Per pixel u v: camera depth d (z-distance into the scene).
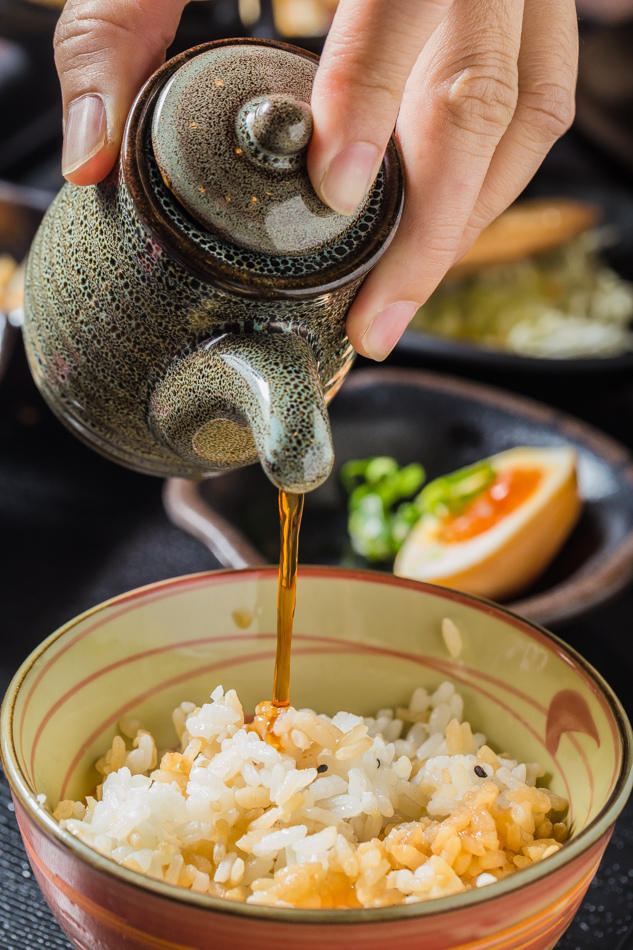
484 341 1.00
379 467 0.73
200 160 0.41
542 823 0.44
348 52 0.41
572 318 1.04
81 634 0.46
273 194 0.41
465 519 0.67
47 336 0.44
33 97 1.19
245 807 0.44
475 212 0.49
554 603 0.55
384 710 0.49
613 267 1.19
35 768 0.43
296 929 0.38
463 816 0.43
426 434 0.78
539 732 0.46
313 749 0.46
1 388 0.70
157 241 0.41
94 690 0.46
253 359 0.40
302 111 0.40
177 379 0.42
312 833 0.44
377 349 0.45
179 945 0.39
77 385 0.44
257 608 0.48
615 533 0.64
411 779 0.47
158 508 0.73
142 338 0.42
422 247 0.45
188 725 0.46
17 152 1.16
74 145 0.43
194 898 0.38
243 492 0.68
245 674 0.49
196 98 0.41
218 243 0.41
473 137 0.45
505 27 0.45
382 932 0.38
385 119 0.41
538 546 0.63
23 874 0.48
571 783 0.45
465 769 0.45
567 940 0.46
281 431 0.39
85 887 0.39
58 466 0.76
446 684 0.48
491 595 0.62
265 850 0.43
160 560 0.65
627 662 0.58
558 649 0.46
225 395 0.41
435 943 0.38
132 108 0.42
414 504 0.73
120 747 0.46
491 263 1.03
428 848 0.43
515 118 0.48
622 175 1.30
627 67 1.24
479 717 0.48
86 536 0.68
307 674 0.49
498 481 0.68
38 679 0.44
